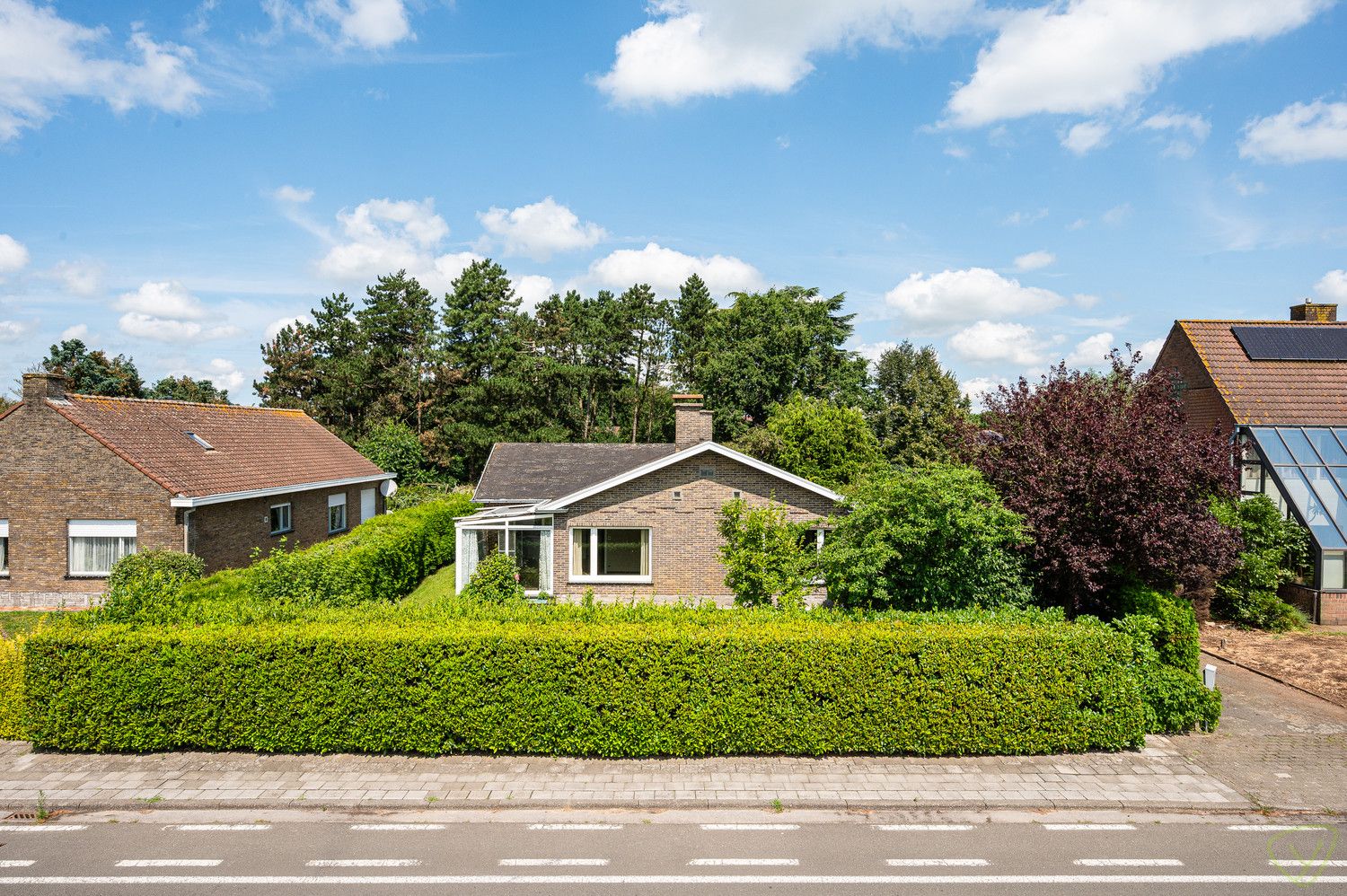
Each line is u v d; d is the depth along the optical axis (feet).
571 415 182.80
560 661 34.50
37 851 27.09
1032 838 28.43
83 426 69.77
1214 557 46.03
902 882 25.32
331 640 34.68
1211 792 32.12
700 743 34.60
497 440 165.58
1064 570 46.80
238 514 79.92
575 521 64.80
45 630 36.32
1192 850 27.58
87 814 29.91
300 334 193.98
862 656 34.91
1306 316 96.22
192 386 188.65
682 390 203.10
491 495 74.64
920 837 28.40
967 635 35.35
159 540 70.18
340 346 192.85
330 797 30.89
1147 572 48.75
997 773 33.58
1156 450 45.39
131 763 34.14
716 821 29.45
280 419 108.06
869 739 34.99
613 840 27.94
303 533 93.45
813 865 26.35
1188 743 37.29
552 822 29.30
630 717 34.53
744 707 34.71
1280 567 65.67
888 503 43.96
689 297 208.54
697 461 64.13
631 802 30.68
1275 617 62.08
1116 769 34.17
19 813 29.99
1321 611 63.87
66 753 35.17
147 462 72.13
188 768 33.68
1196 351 85.25
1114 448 46.37
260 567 53.42
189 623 36.88
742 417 152.87
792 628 36.40
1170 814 30.45
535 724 34.63
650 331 209.46
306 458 100.32
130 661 34.81
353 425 182.91
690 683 34.68
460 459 176.86
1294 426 75.92
